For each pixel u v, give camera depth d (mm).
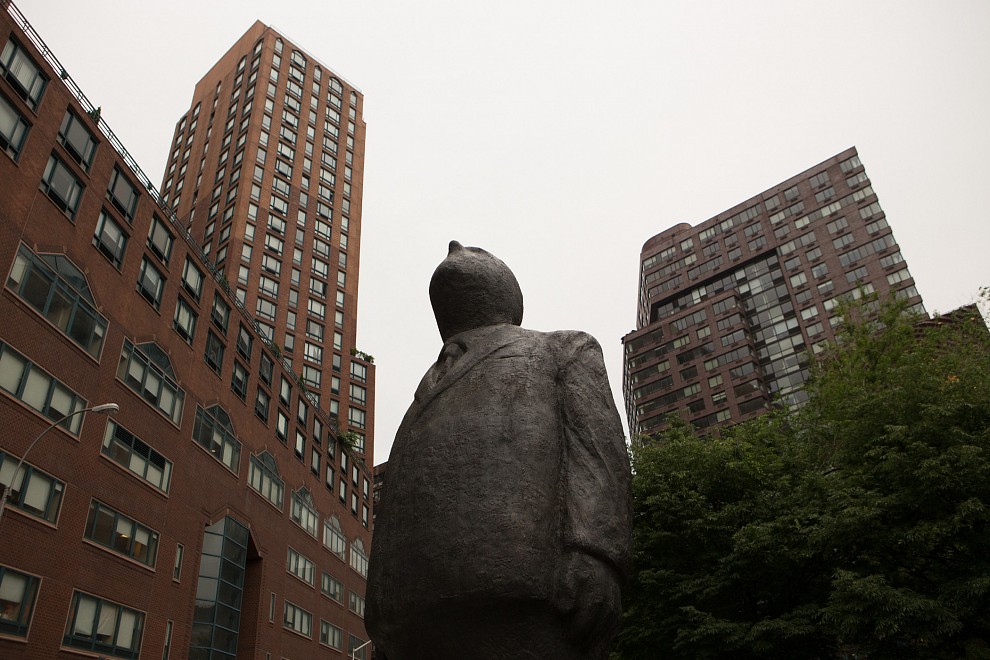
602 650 3094
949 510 11695
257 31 78625
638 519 16250
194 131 78562
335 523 49406
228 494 34688
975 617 11039
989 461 11531
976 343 18984
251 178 66312
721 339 80875
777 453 18328
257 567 37250
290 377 45438
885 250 77938
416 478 3195
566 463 3262
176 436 30438
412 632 2992
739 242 88562
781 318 80938
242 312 39219
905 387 13961
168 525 28875
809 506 13812
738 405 76188
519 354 3496
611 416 3418
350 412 65000
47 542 21969
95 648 23578
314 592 44000
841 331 20953
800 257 82938
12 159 22844
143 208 30078
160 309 30562
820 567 13562
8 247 22125
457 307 3971
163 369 30141
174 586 28797
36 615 21156
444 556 2947
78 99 26594
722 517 14867
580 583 2957
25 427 21734
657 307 92625
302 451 45656
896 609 10773
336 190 73688
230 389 36500
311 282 66562
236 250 61969
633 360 85938
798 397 74625
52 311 23656
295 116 73562
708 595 13945
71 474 23469
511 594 2834
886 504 11945
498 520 2965
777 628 12602
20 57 23984
